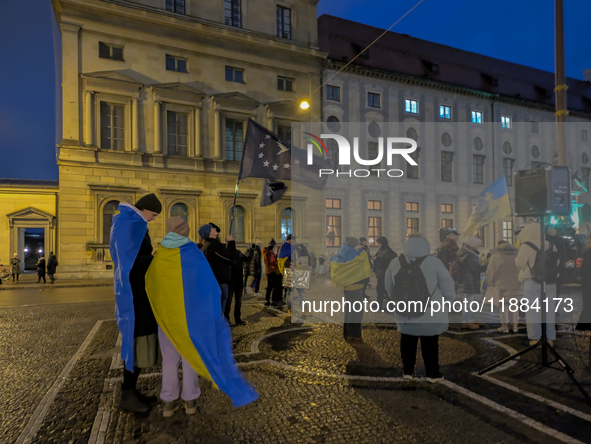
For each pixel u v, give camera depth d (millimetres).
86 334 6625
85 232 19797
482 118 27891
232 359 3441
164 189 21266
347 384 4145
